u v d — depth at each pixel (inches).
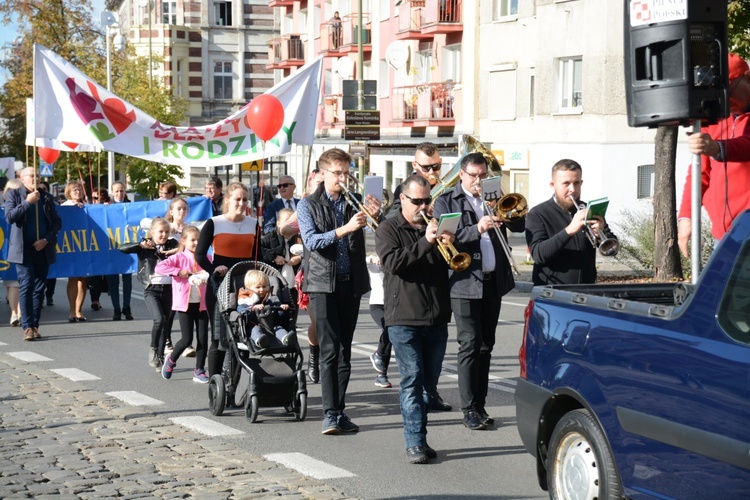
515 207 362.6
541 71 1528.1
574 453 250.1
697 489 211.3
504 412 415.5
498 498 295.6
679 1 275.1
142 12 3390.7
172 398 446.3
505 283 381.4
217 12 3398.1
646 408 224.7
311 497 289.7
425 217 339.0
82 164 1620.3
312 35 2549.2
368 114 1398.9
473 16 1720.0
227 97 3420.3
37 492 295.0
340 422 379.9
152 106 2149.4
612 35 1421.0
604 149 1438.2
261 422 398.3
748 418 198.5
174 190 803.4
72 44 2194.9
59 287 989.2
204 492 294.7
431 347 348.5
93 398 442.3
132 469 321.4
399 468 328.8
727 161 289.3
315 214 375.2
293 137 573.9
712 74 277.3
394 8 2009.1
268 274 417.4
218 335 422.0
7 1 2207.2
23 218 622.5
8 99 2349.9
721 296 212.1
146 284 521.3
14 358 558.6
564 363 253.8
